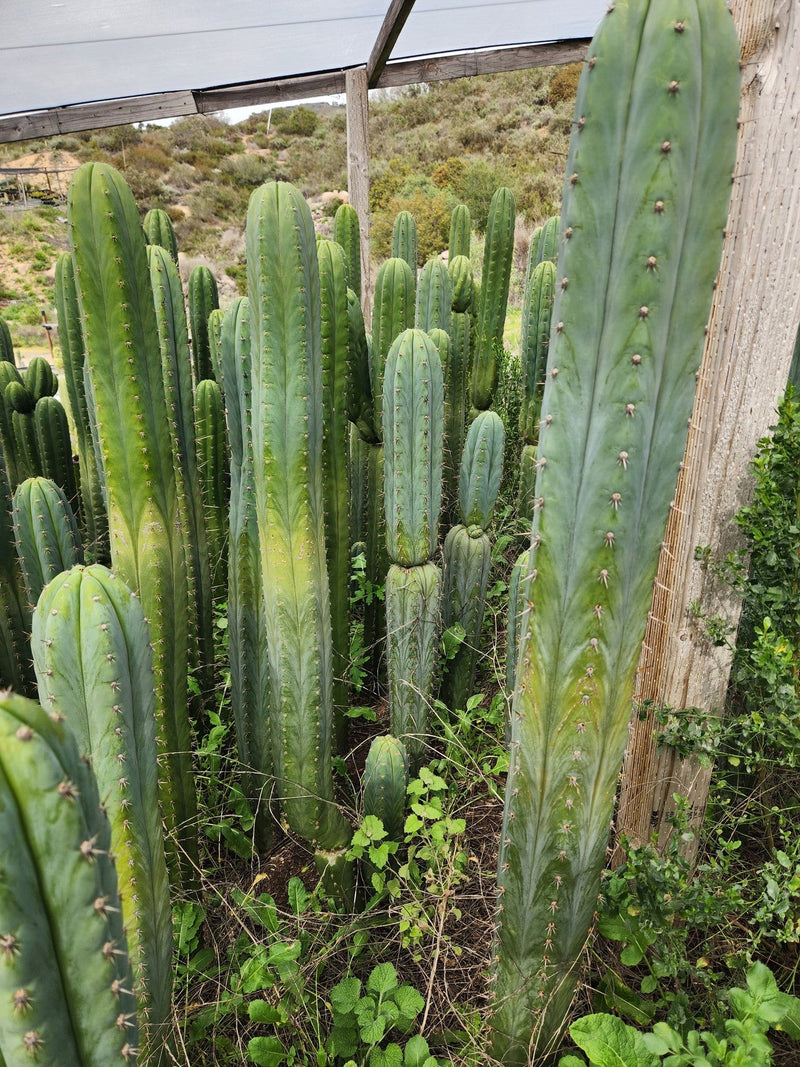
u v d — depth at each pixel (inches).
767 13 56.0
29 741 29.5
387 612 95.1
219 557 137.1
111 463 73.2
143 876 52.5
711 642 70.4
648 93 42.1
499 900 60.1
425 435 85.6
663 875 59.7
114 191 68.3
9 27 167.6
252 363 72.4
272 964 73.1
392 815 81.9
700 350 48.0
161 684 77.7
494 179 755.4
